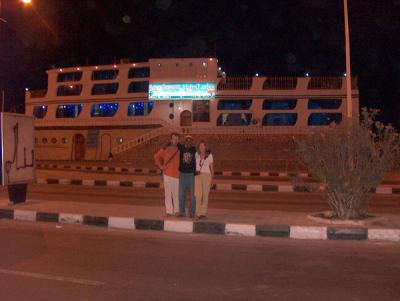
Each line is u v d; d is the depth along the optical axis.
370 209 16.12
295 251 9.86
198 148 12.65
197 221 12.05
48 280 7.58
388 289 7.21
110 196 19.83
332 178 11.94
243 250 9.93
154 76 54.09
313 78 53.28
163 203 17.53
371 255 9.52
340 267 8.54
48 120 59.28
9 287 7.20
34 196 19.52
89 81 57.78
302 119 53.00
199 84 53.44
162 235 11.57
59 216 13.16
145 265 8.60
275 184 23.36
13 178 14.59
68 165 46.56
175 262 8.84
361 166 11.82
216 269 8.35
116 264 8.65
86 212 13.41
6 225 12.81
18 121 14.77
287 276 7.92
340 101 52.75
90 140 57.19
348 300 6.67
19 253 9.49
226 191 22.42
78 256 9.26
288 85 53.50
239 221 12.08
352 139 11.82
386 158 11.81
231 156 50.12
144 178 28.62
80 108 58.12
